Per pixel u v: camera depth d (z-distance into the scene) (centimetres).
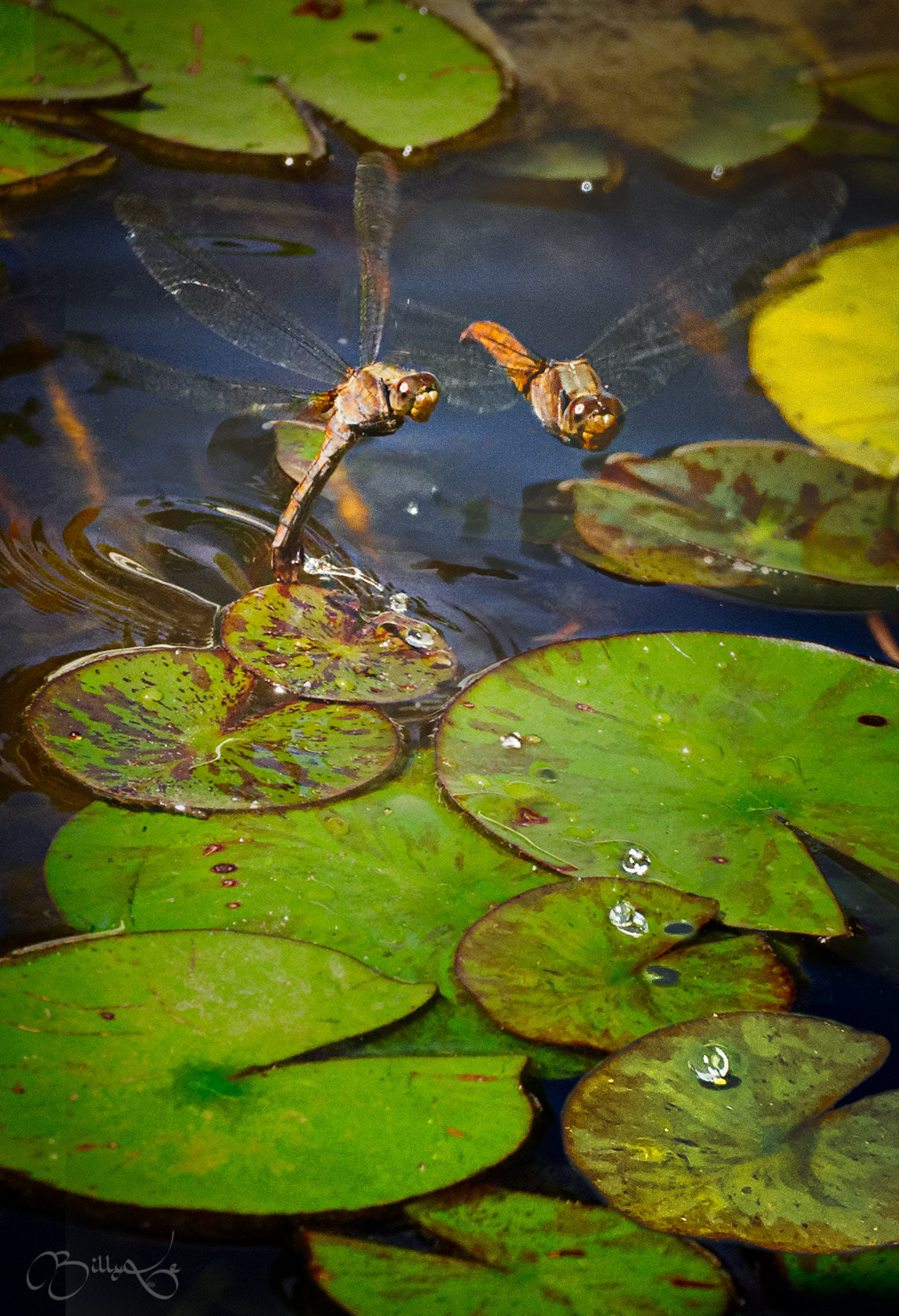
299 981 70
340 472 77
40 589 74
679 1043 70
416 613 75
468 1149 69
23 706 73
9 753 72
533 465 77
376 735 73
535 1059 70
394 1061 70
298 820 72
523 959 71
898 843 72
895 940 71
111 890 71
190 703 73
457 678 74
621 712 73
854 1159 69
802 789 72
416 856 72
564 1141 70
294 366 77
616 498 76
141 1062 70
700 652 74
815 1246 69
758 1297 69
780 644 74
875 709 73
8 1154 69
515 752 73
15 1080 70
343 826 72
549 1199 69
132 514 76
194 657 74
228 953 71
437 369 77
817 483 76
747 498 76
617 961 71
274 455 77
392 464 77
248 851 72
